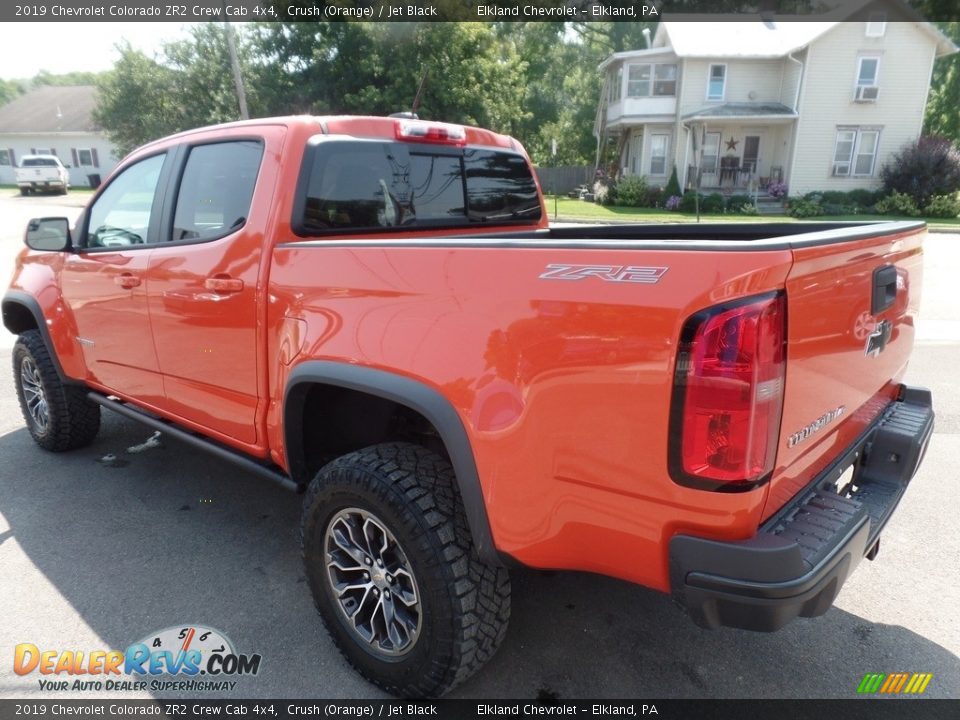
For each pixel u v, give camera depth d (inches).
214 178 118.3
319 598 100.0
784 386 68.6
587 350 70.7
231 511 148.6
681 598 70.1
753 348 64.1
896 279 95.5
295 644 106.7
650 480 69.3
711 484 66.2
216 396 119.3
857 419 95.8
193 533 139.0
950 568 127.3
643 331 67.1
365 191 119.2
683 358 65.1
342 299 93.0
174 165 127.0
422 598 86.2
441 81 1091.3
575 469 73.5
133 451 180.9
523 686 97.7
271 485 161.8
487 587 86.3
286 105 1133.7
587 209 1035.9
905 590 120.6
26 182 1286.9
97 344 147.1
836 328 78.7
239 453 122.0
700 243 66.0
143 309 129.7
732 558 66.7
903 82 1003.9
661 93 1109.1
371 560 92.7
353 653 97.2
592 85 1574.8
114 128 1268.5
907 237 98.3
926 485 161.8
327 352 93.4
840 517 77.7
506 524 79.4
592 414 71.2
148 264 126.3
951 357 273.6
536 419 74.8
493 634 88.2
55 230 146.4
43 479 163.5
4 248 609.6
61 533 138.6
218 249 112.5
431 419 82.4
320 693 96.7
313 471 110.5
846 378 85.4
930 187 983.6
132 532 139.3
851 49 995.3
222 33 1148.5
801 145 1037.2
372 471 88.5
